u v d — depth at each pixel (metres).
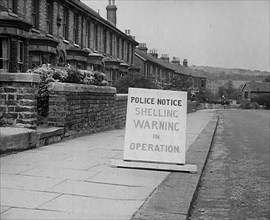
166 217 4.40
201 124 21.31
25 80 8.86
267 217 5.05
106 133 12.95
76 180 6.02
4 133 8.03
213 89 107.69
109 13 38.47
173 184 6.04
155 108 7.57
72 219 4.25
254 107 77.25
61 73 11.26
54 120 10.38
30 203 4.79
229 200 5.87
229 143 13.46
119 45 35.41
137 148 7.41
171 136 7.44
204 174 7.80
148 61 43.78
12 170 6.54
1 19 15.45
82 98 11.71
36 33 19.08
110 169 6.98
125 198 5.14
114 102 15.22
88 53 24.42
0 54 15.78
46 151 8.48
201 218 4.98
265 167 8.66
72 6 23.75
